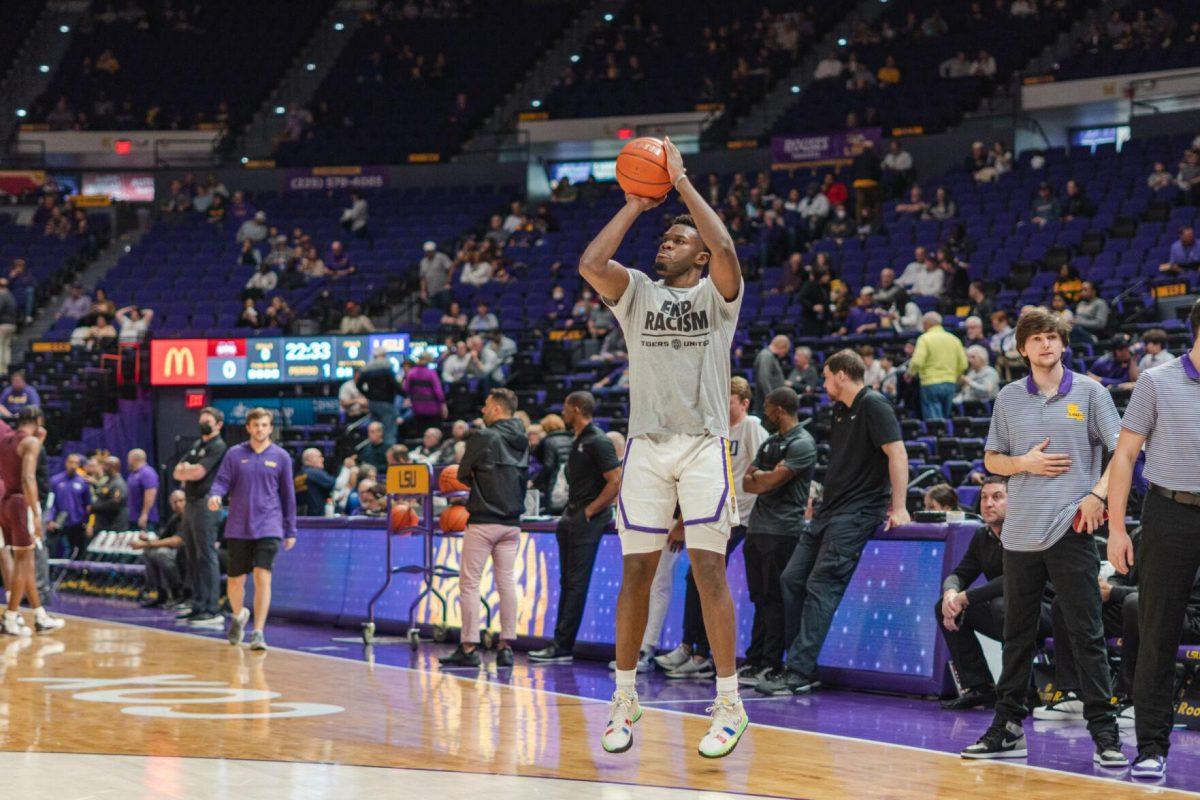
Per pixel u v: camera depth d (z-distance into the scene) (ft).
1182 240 51.31
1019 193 66.18
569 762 16.65
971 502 34.27
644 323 16.42
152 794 14.71
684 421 16.30
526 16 98.89
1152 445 15.96
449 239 79.30
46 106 96.99
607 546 29.17
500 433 27.81
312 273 75.97
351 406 55.01
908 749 17.75
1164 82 71.67
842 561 23.29
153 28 102.27
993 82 79.15
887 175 73.46
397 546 35.68
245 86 97.91
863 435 23.34
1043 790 15.03
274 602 39.86
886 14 87.66
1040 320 17.38
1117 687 20.98
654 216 75.41
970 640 21.57
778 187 76.54
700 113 85.05
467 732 18.93
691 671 25.85
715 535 16.28
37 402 63.72
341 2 102.47
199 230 83.76
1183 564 15.74
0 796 14.64
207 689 23.72
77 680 25.00
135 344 64.59
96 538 48.88
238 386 61.05
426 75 95.35
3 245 85.71
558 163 88.89
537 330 63.16
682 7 95.30
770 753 17.39
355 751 17.38
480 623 31.17
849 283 62.54
